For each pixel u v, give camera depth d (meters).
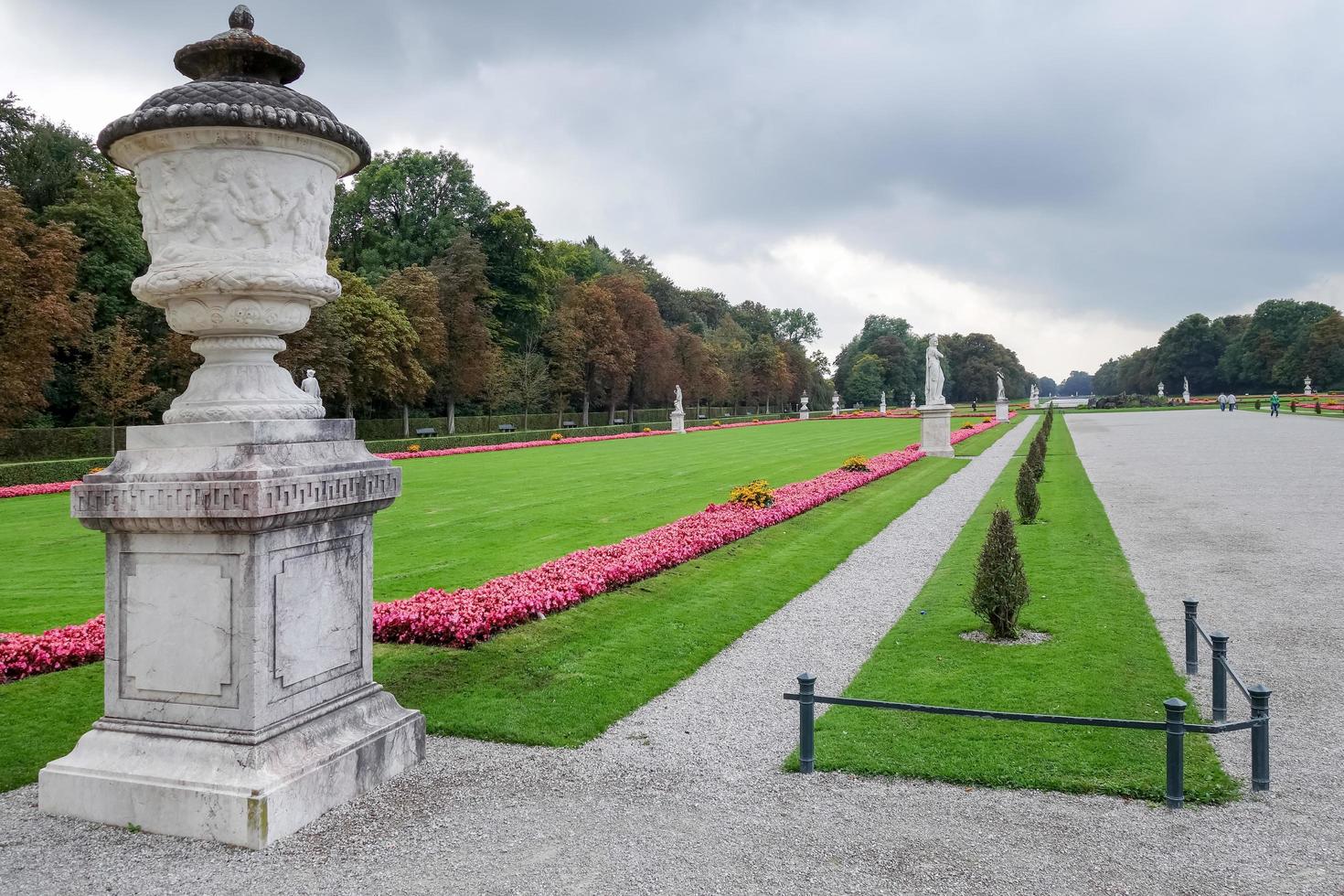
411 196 78.62
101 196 48.25
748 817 6.52
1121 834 6.20
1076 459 37.94
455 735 8.23
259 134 6.14
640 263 136.00
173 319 6.45
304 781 6.23
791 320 179.25
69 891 5.39
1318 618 11.91
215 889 5.42
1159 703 8.78
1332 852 5.89
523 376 72.62
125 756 6.27
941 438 40.88
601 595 13.02
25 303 31.66
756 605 13.26
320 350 50.00
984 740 7.93
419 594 12.15
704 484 30.08
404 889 5.44
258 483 5.74
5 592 14.20
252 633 6.01
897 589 14.52
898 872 5.68
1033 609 12.49
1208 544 17.45
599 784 7.14
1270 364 133.12
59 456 42.44
